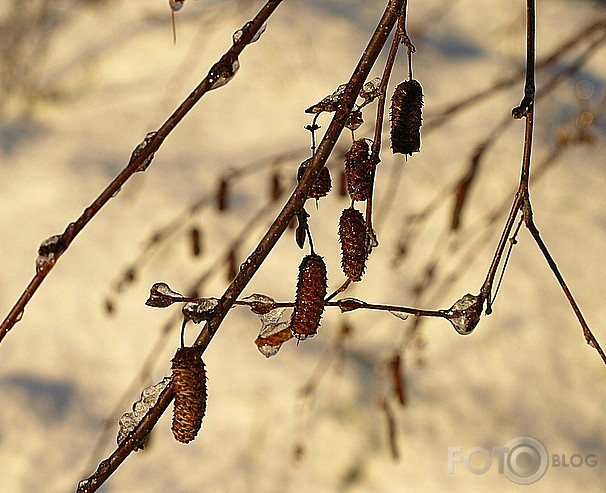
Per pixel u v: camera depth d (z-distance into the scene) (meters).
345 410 1.37
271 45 2.17
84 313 1.58
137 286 1.61
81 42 2.32
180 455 1.34
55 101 2.15
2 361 1.50
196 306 0.77
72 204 1.82
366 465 1.31
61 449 1.35
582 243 1.61
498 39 2.23
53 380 1.47
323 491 1.29
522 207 0.82
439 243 1.53
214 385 1.43
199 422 0.77
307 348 1.48
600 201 1.69
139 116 2.08
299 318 0.78
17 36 2.12
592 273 1.57
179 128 2.01
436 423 1.35
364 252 0.79
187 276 1.62
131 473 1.31
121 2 2.43
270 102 2.04
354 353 1.47
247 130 1.98
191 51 2.23
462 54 2.17
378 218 1.67
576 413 1.38
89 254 1.69
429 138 1.84
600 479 1.27
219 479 1.30
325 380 1.42
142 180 1.85
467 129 1.87
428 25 2.27
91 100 2.15
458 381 1.42
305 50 2.15
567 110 1.90
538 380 1.42
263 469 1.32
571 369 1.43
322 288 0.78
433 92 1.99
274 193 1.07
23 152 1.99
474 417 1.36
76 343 1.54
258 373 1.44
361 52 2.15
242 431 1.37
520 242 1.62
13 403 1.40
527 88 0.82
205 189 1.81
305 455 1.33
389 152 1.83
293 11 2.27
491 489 1.26
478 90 2.00
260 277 1.62
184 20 2.32
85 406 1.43
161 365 1.48
